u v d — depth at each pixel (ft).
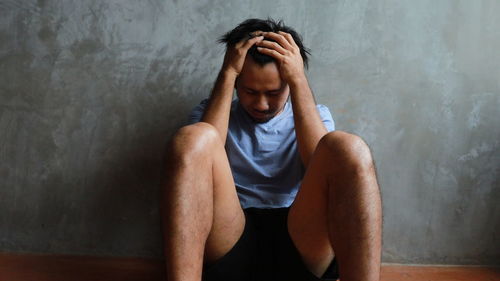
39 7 6.20
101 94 6.37
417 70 6.35
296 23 6.24
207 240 4.42
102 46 6.28
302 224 4.42
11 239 6.59
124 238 6.60
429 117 6.44
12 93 6.36
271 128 5.28
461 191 6.56
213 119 4.92
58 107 6.39
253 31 5.13
